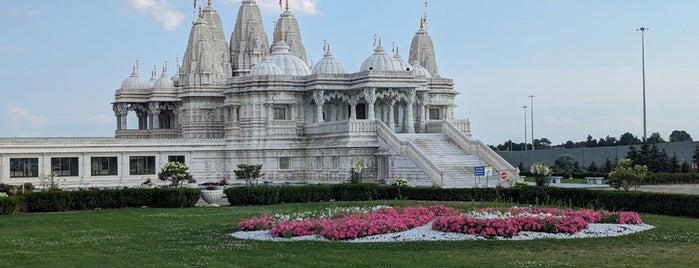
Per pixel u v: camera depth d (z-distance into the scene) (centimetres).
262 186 6009
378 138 8975
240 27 12119
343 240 3503
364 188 6231
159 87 11450
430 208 4344
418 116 10050
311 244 3403
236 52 12125
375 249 3262
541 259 2981
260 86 9675
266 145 9619
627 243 3403
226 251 3241
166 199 5625
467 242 3425
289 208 5391
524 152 12756
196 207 5641
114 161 9075
